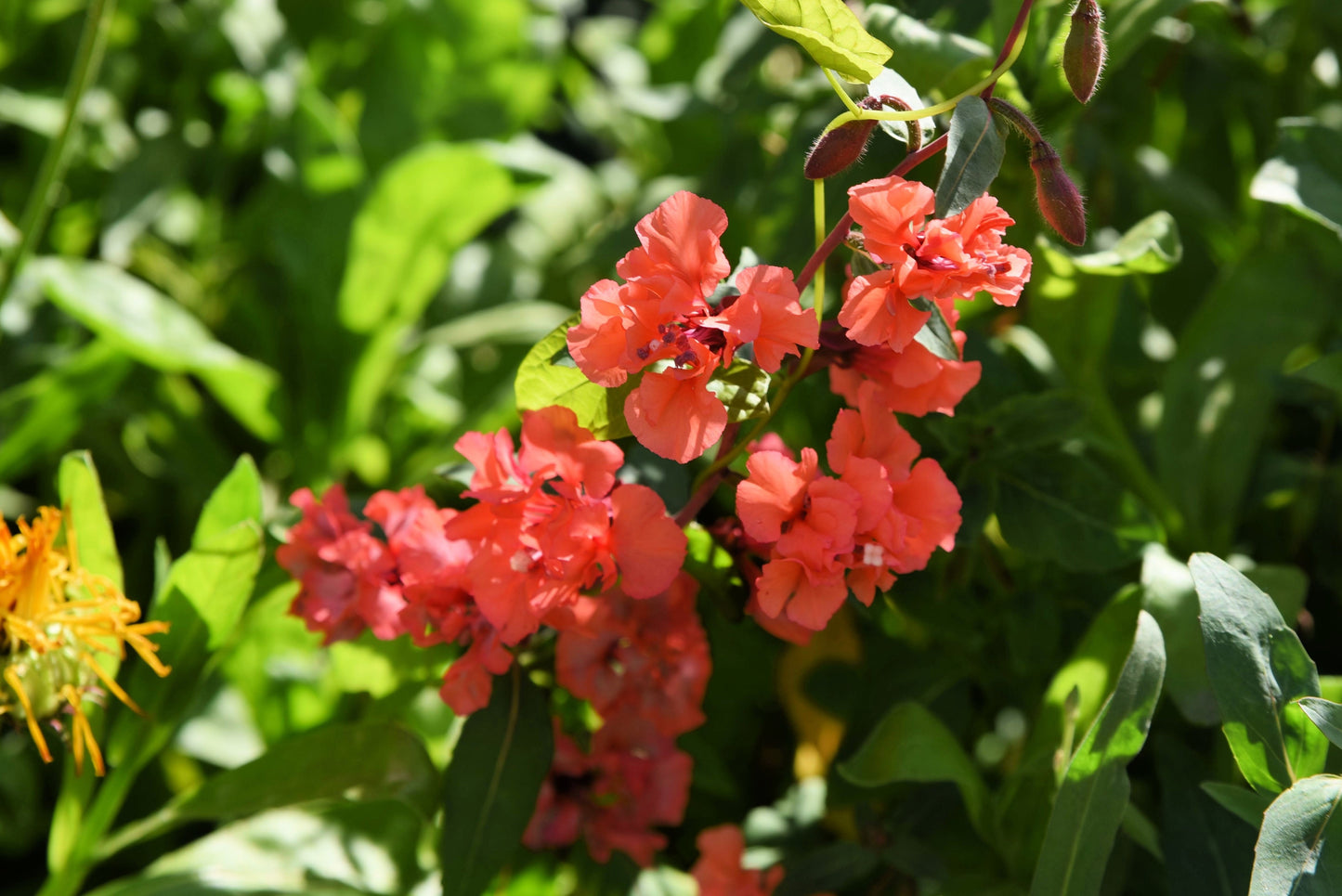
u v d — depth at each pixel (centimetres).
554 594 57
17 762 70
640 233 56
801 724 70
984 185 56
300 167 78
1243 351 67
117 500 77
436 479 72
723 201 73
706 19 89
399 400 85
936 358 58
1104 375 69
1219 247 72
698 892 64
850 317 56
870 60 56
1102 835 57
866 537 57
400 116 88
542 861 65
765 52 72
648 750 64
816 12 56
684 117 74
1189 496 66
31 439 71
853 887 64
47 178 68
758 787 71
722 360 57
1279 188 64
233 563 62
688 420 56
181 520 77
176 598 62
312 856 64
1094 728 57
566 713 64
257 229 84
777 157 67
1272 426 71
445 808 60
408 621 60
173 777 70
